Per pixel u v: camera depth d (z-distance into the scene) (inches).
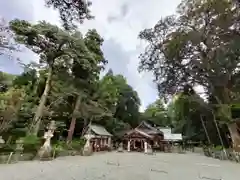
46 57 801.6
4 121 637.9
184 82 916.0
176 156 839.7
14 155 453.4
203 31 749.3
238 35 664.4
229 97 780.0
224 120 751.1
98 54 1039.6
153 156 805.9
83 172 337.4
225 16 657.6
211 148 935.0
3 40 518.9
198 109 1072.8
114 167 417.4
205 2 680.4
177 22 824.9
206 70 796.6
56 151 610.2
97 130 1061.1
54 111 919.0
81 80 927.0
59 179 271.6
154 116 2015.3
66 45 767.1
